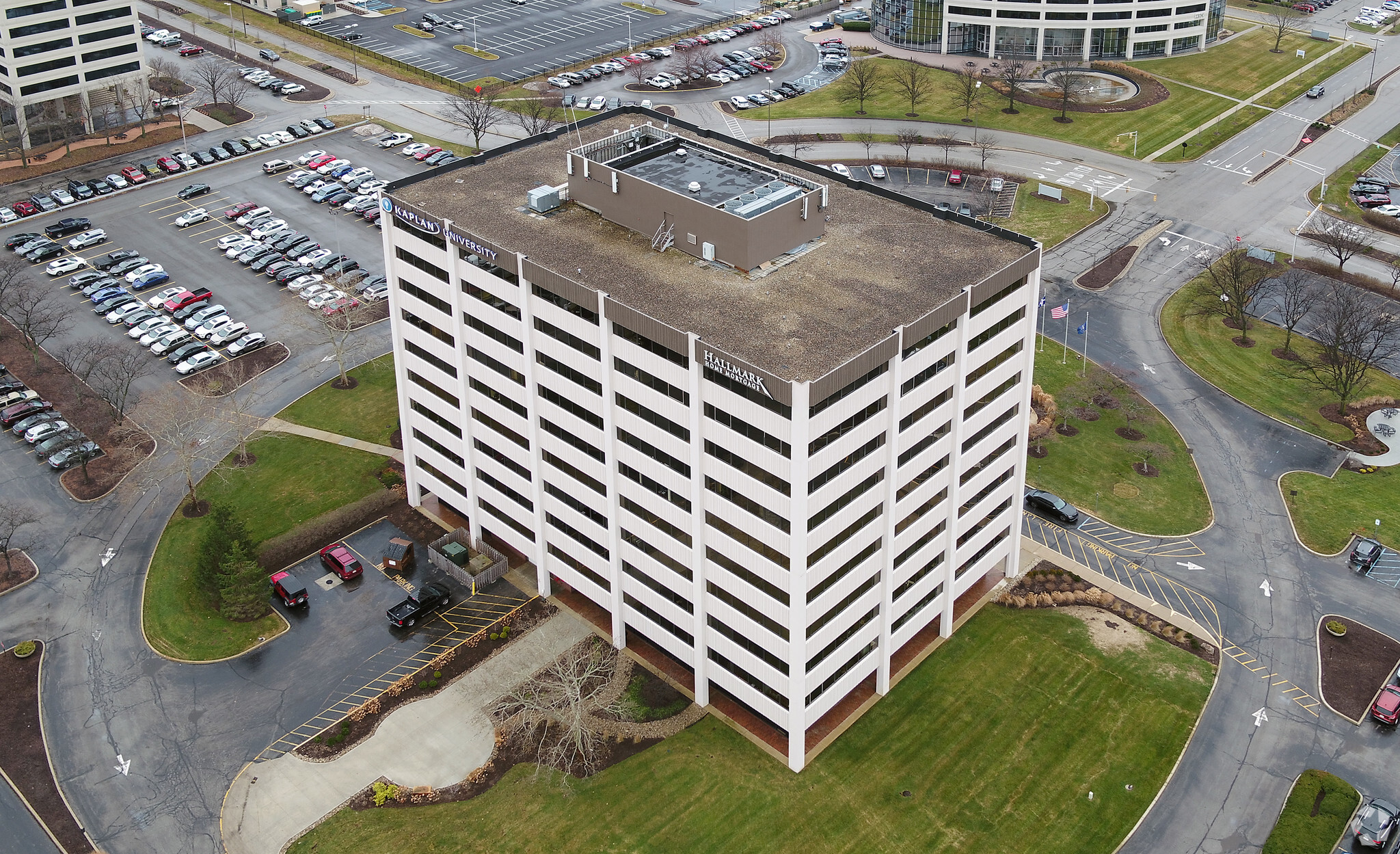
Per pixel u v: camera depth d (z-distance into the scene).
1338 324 134.75
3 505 122.06
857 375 83.62
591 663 98.81
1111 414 135.50
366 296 159.00
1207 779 92.38
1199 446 130.50
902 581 97.56
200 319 151.62
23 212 179.75
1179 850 87.00
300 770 93.94
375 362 145.88
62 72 199.88
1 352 147.12
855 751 94.88
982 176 192.88
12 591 111.69
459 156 198.50
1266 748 95.06
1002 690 100.50
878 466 90.38
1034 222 179.50
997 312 97.38
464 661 103.69
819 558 88.19
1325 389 137.12
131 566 114.75
